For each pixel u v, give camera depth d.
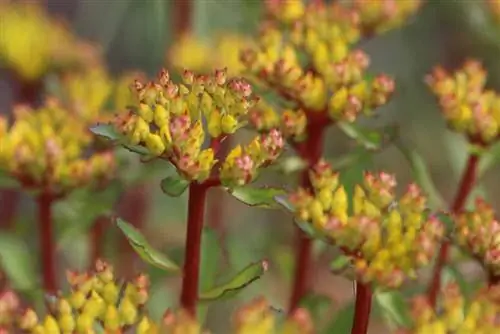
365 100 0.51
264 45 0.51
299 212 0.47
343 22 0.52
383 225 0.47
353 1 0.54
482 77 0.52
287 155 0.51
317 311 0.52
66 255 0.61
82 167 0.51
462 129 0.51
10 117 0.60
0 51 0.60
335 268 0.47
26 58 0.60
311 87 0.50
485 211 0.49
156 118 0.47
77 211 0.54
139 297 0.47
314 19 0.52
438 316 0.48
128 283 0.47
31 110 0.52
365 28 0.54
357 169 0.52
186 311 0.48
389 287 0.46
